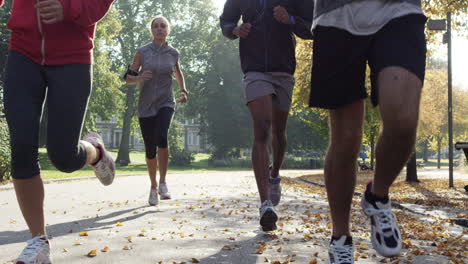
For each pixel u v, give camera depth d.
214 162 55.94
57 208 6.21
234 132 54.34
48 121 2.68
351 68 2.19
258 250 3.36
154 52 6.39
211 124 56.12
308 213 6.07
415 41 2.00
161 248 3.47
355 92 2.24
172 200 7.38
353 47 2.15
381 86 1.98
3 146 14.24
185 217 5.27
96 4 2.65
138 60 6.42
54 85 2.65
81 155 2.88
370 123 20.45
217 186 11.78
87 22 2.64
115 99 41.16
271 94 4.07
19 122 2.54
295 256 3.27
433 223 5.69
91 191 9.61
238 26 4.11
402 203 8.09
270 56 4.05
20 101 2.57
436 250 3.72
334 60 2.22
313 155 63.94
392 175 2.08
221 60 53.72
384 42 2.04
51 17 2.54
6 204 6.88
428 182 16.47
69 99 2.64
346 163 2.33
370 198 2.20
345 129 2.32
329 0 2.23
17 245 3.59
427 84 21.67
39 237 2.61
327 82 2.26
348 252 2.34
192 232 4.23
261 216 3.82
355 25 2.13
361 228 4.92
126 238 3.87
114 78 38.84
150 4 49.44
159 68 6.36
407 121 1.92
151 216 5.34
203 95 54.22
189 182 13.69
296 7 4.16
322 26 2.25
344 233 2.37
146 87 6.43
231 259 3.13
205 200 7.48
